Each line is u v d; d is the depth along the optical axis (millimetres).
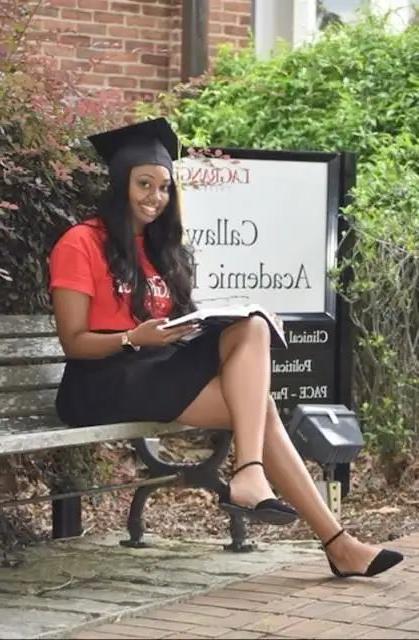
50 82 6336
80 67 9070
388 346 8180
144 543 6543
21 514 6895
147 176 6102
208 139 9898
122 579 5836
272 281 7707
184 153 7398
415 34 10719
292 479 5785
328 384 7770
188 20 10609
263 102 10375
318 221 7801
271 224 7699
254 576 5887
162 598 5488
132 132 6234
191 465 6254
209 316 5672
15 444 5453
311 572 5957
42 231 6605
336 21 11531
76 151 6566
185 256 6363
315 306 7781
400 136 9844
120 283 6062
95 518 7234
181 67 10688
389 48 10570
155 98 10055
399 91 10352
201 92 10359
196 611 5320
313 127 10078
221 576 5895
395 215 8352
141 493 6488
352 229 7883
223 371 5758
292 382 7672
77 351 5957
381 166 9250
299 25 11680
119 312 6090
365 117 10109
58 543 6590
